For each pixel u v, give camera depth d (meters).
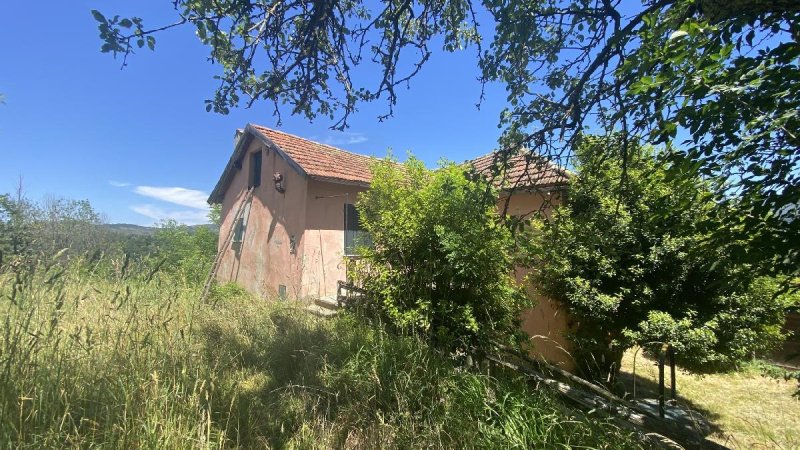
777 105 1.72
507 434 2.78
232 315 5.59
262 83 3.37
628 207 4.88
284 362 4.36
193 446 2.54
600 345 5.44
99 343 3.32
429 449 2.84
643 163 3.79
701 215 2.59
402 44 3.50
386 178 5.54
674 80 1.79
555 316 6.41
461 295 4.75
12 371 2.68
